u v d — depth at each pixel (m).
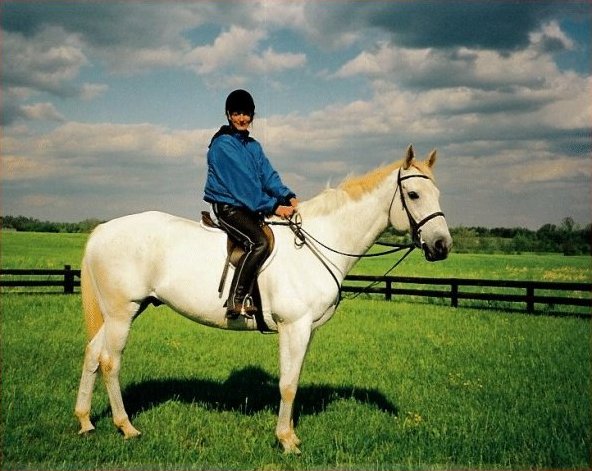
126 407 5.63
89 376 4.82
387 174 4.93
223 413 5.44
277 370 7.49
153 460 4.30
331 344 9.36
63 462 4.14
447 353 8.64
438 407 5.72
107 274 4.78
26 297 15.36
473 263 40.78
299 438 4.84
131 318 4.88
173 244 4.79
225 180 4.64
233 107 4.84
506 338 10.16
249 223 4.58
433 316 13.20
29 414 5.14
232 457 4.39
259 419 5.29
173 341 9.27
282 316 4.61
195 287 4.70
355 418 5.36
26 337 9.38
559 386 6.52
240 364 7.79
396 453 4.50
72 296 15.94
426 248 4.62
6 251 36.41
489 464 4.29
